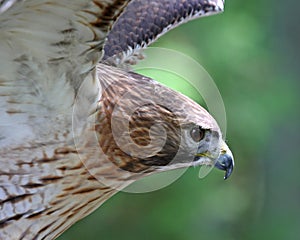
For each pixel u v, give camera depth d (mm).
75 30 13492
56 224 15711
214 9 18203
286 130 30328
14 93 14500
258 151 29141
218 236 28141
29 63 14156
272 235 30844
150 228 26891
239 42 27391
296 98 29797
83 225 26781
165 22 17875
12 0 12203
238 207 29781
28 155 14992
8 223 15391
